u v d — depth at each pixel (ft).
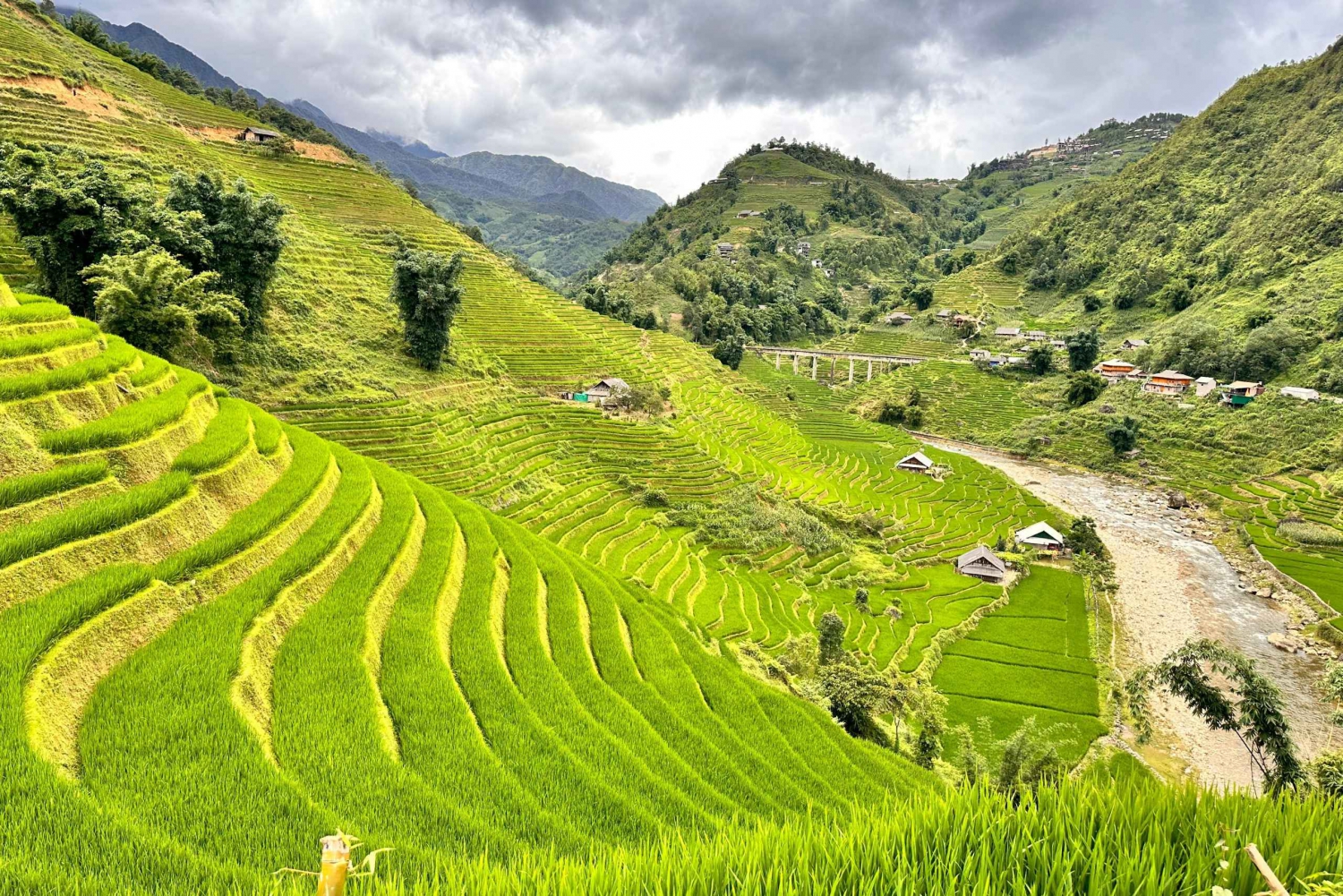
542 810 39.93
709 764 57.26
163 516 56.75
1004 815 18.15
